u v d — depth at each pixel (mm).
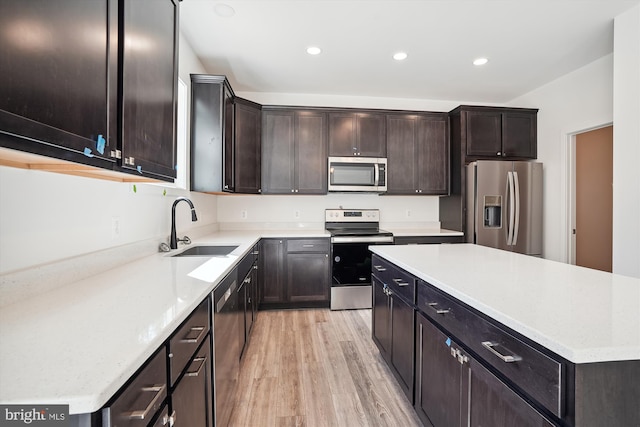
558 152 3420
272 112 3486
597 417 707
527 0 2092
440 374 1311
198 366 1110
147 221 1924
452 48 2732
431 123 3764
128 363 617
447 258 1781
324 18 2283
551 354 754
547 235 3535
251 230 3803
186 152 2619
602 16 2271
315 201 3932
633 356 690
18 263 992
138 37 1152
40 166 985
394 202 4082
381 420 1638
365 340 2600
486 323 1005
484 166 3408
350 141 3600
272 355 2334
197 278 1334
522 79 3420
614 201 2305
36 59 692
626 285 1193
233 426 1595
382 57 2898
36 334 746
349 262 3357
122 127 1041
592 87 3039
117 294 1091
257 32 2471
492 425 972
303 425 1604
